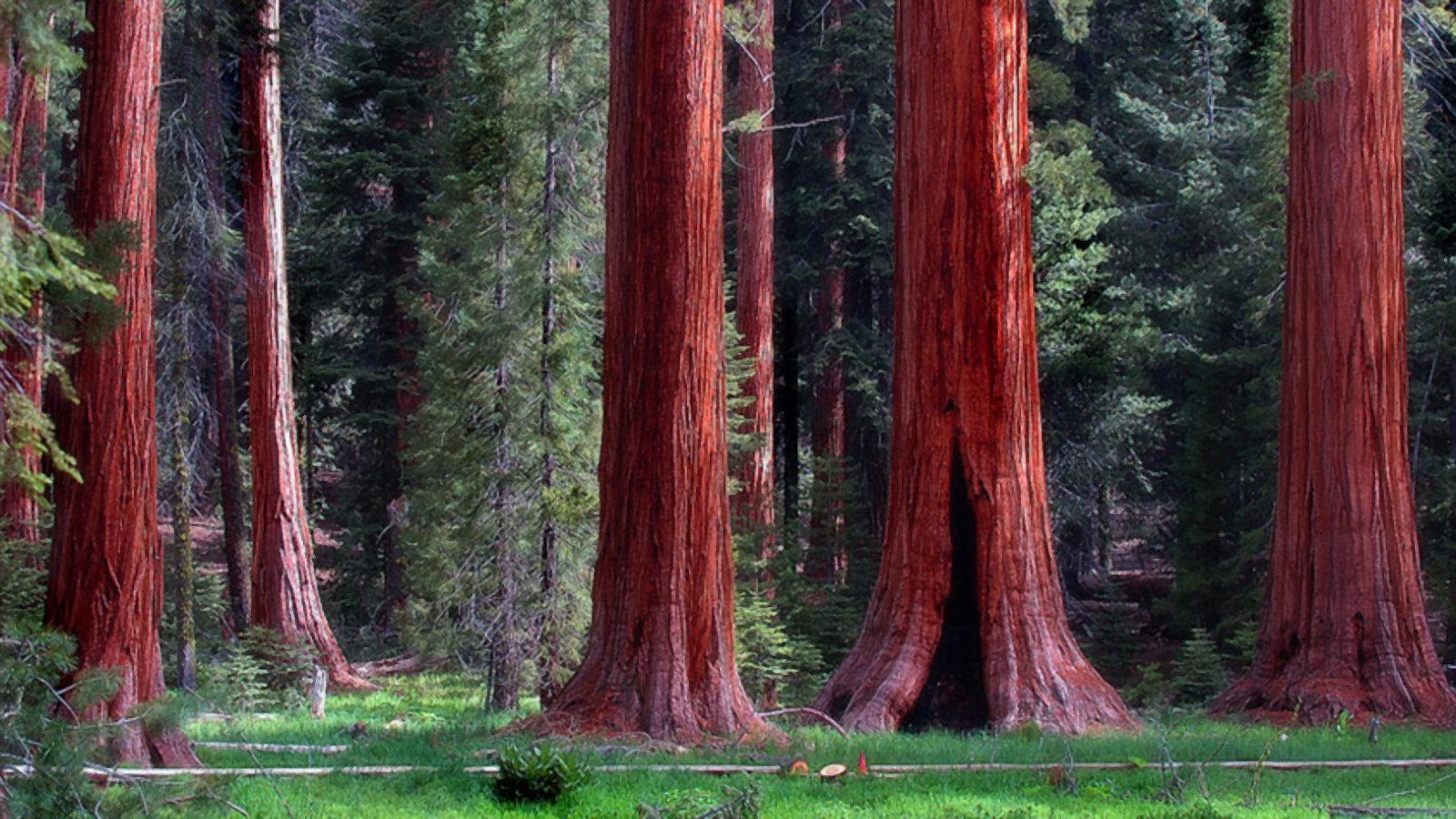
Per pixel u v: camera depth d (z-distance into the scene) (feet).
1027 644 46.55
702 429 42.06
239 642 74.43
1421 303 78.13
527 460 57.47
